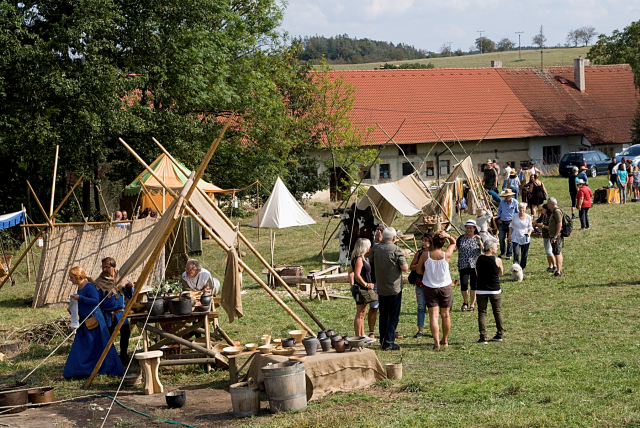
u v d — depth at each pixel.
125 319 9.30
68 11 25.61
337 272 17.91
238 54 33.84
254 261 21.22
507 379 7.97
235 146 31.47
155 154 26.56
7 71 22.50
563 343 9.87
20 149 23.09
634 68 49.97
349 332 11.62
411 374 8.66
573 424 6.11
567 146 46.53
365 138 38.59
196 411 7.68
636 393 7.00
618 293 13.13
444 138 42.84
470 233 12.70
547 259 16.31
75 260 16.22
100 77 22.77
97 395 8.60
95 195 33.16
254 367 8.45
